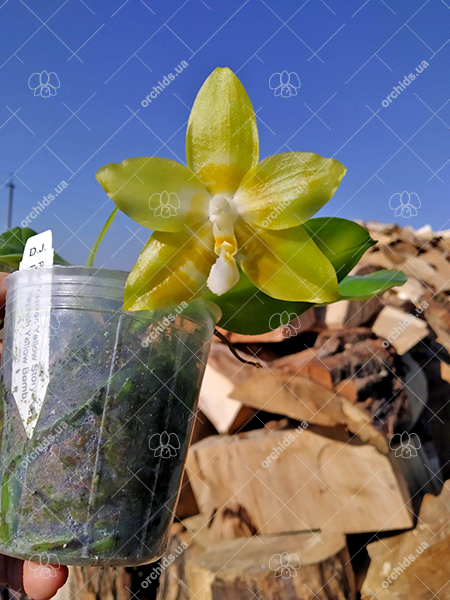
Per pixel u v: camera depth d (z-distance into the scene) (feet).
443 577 1.02
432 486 1.17
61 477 0.50
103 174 0.55
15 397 0.53
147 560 0.53
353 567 1.11
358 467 1.09
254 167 0.58
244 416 1.21
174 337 0.55
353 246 0.68
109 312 0.52
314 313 1.31
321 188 0.57
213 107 0.58
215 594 0.94
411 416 1.19
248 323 0.66
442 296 1.43
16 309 0.54
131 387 0.52
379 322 1.29
